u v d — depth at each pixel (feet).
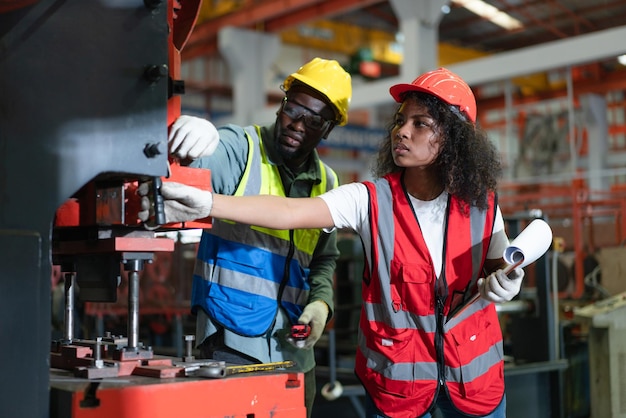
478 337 5.61
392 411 5.52
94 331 16.11
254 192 6.35
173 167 4.38
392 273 5.47
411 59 30.94
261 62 38.83
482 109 51.52
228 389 3.95
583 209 26.23
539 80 48.06
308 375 6.70
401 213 5.51
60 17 3.56
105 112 3.70
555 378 11.80
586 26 45.83
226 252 6.27
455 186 5.47
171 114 4.47
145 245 4.24
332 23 51.19
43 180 3.51
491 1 42.09
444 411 5.73
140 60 3.81
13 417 3.40
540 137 41.88
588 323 11.24
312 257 6.91
